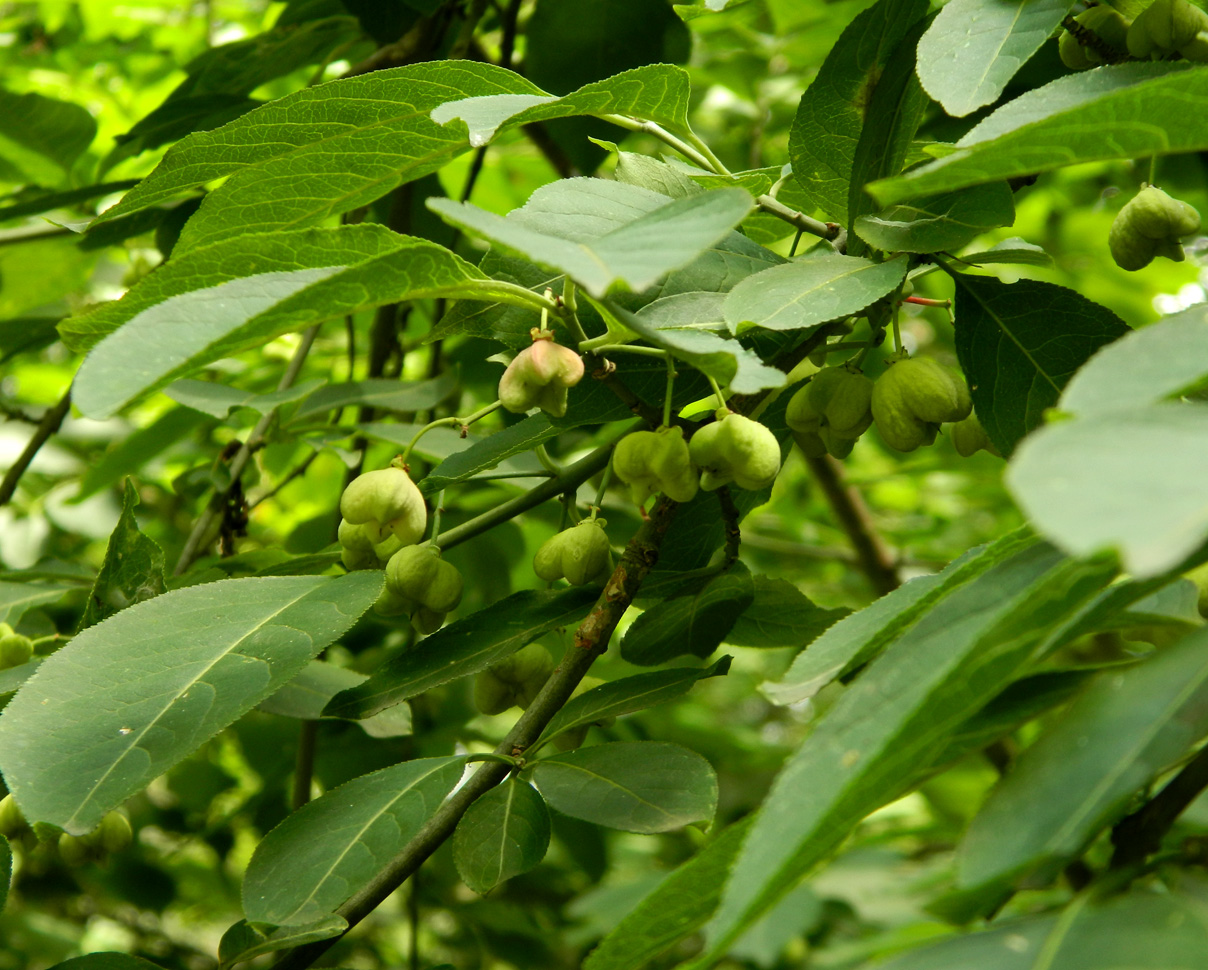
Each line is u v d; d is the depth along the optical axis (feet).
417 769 1.30
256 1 2.90
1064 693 1.13
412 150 1.35
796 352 1.36
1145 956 1.00
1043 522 0.80
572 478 1.44
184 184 1.38
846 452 1.39
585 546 1.37
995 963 1.03
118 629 1.30
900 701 1.06
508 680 1.42
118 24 2.87
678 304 1.33
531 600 1.38
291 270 1.25
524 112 1.30
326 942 1.28
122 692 1.27
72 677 1.27
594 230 1.28
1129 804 1.10
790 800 1.06
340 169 1.35
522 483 1.77
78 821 1.21
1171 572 1.07
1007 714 1.13
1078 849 1.06
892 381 1.34
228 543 1.73
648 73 1.31
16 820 1.49
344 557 1.44
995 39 1.28
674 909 1.12
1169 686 1.08
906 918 1.81
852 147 1.42
